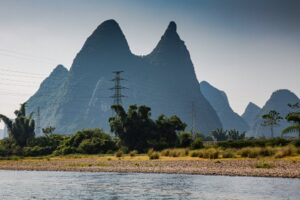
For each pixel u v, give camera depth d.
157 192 49.84
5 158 140.75
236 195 44.94
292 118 119.50
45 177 73.25
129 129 142.50
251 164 73.56
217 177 62.69
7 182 65.44
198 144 124.88
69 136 171.50
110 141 147.88
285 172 61.31
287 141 110.69
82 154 145.00
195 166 77.19
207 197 44.59
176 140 145.38
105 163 96.00
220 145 120.12
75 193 51.41
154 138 143.50
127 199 45.47
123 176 70.44
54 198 47.75
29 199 47.38
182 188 52.31
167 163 86.12
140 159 102.62
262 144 112.56
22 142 170.50
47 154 155.88
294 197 42.47
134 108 146.62
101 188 55.44
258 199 41.91
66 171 86.31
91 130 160.00
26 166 102.50
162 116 149.75
